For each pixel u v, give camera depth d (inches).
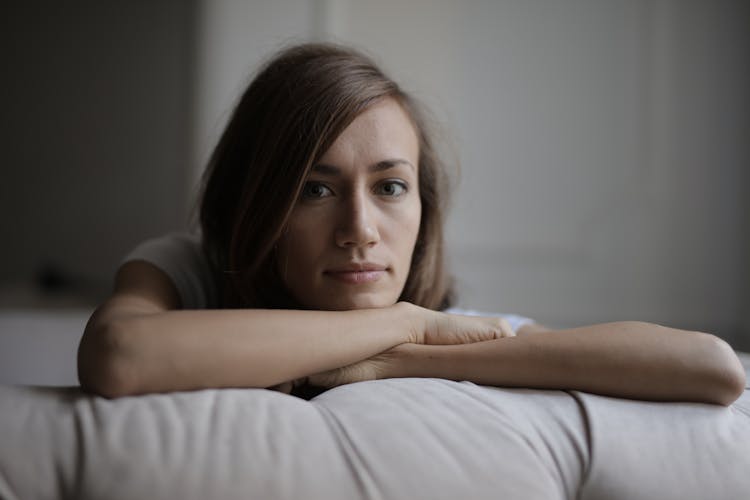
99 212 80.7
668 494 16.7
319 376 21.5
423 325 23.0
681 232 71.3
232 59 72.0
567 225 71.9
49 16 79.2
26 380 55.3
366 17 72.7
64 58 79.6
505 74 71.9
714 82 70.3
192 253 31.9
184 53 79.4
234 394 17.7
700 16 70.2
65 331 57.9
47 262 80.7
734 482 16.9
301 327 20.0
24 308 68.2
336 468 15.6
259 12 72.2
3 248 80.6
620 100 71.1
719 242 71.0
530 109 71.8
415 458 15.9
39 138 80.0
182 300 29.1
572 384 20.0
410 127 26.8
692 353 19.7
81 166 80.4
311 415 17.1
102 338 18.1
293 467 15.4
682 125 70.7
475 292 72.2
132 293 24.7
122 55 79.7
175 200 80.5
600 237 71.9
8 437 15.4
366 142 24.1
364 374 21.6
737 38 69.9
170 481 14.8
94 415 16.4
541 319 72.4
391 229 24.8
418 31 72.6
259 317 19.7
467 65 72.2
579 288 72.3
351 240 23.7
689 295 71.4
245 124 28.8
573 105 71.5
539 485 16.2
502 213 72.1
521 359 20.3
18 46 79.3
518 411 18.1
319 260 24.2
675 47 70.4
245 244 26.0
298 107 24.6
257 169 25.3
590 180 71.6
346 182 24.1
